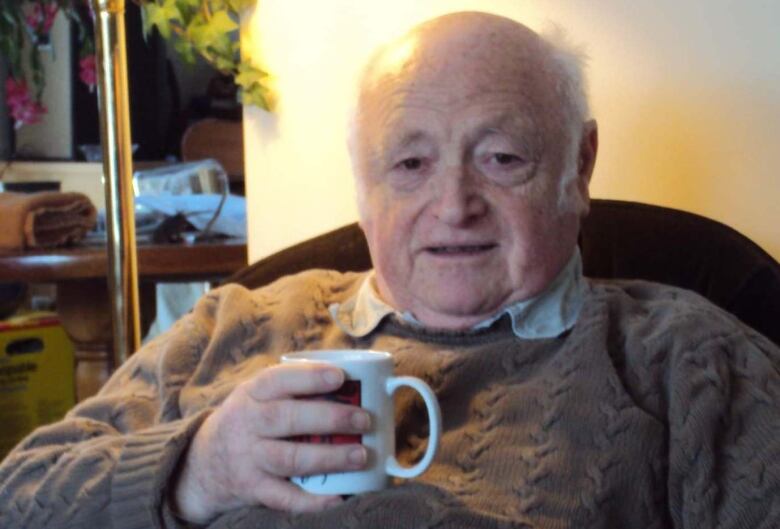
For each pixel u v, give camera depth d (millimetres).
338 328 1251
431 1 1695
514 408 1075
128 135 1596
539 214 1142
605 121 1579
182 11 1853
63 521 1053
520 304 1156
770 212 1468
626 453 1020
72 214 2363
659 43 1522
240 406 926
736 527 954
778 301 1258
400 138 1143
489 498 996
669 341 1086
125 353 1609
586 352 1096
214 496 977
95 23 1555
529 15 1623
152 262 2104
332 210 1830
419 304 1188
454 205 1114
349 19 1770
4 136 3781
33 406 2451
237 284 1371
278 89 1861
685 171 1524
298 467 899
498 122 1117
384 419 915
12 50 3115
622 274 1361
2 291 2828
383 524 916
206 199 2365
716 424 1004
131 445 1047
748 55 1458
